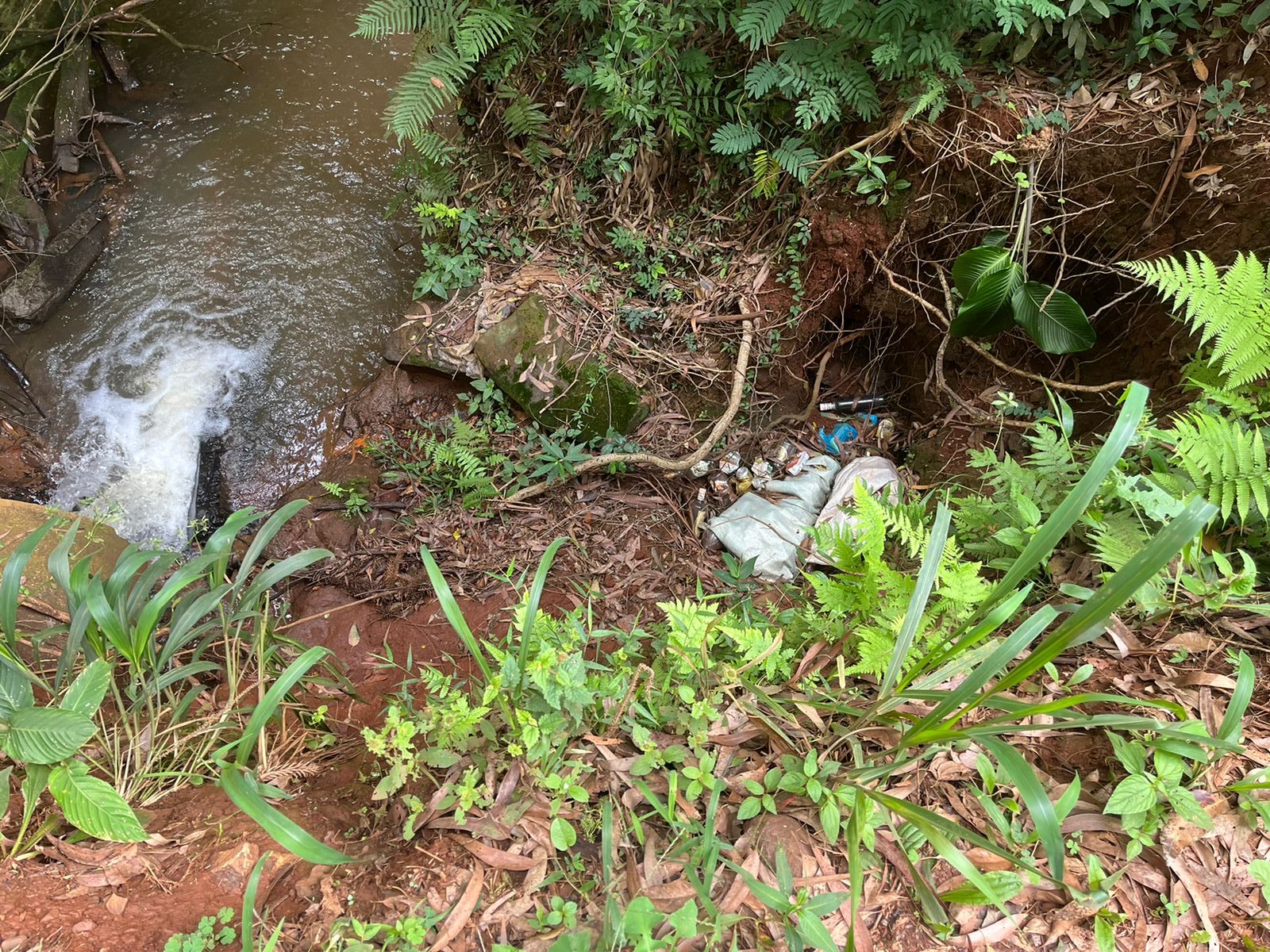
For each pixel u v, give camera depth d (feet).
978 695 5.89
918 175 11.09
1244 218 9.16
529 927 4.77
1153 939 4.72
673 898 4.79
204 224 14.97
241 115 15.97
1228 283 7.61
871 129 11.27
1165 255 9.96
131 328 14.17
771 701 5.83
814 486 12.78
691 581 11.69
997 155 9.98
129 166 15.40
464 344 13.03
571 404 12.75
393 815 5.78
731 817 5.40
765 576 11.76
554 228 13.46
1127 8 10.00
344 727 8.14
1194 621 6.53
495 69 12.42
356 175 15.53
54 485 13.08
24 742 5.13
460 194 13.67
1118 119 9.81
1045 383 10.90
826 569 11.32
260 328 14.38
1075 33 9.89
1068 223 10.53
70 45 14.56
